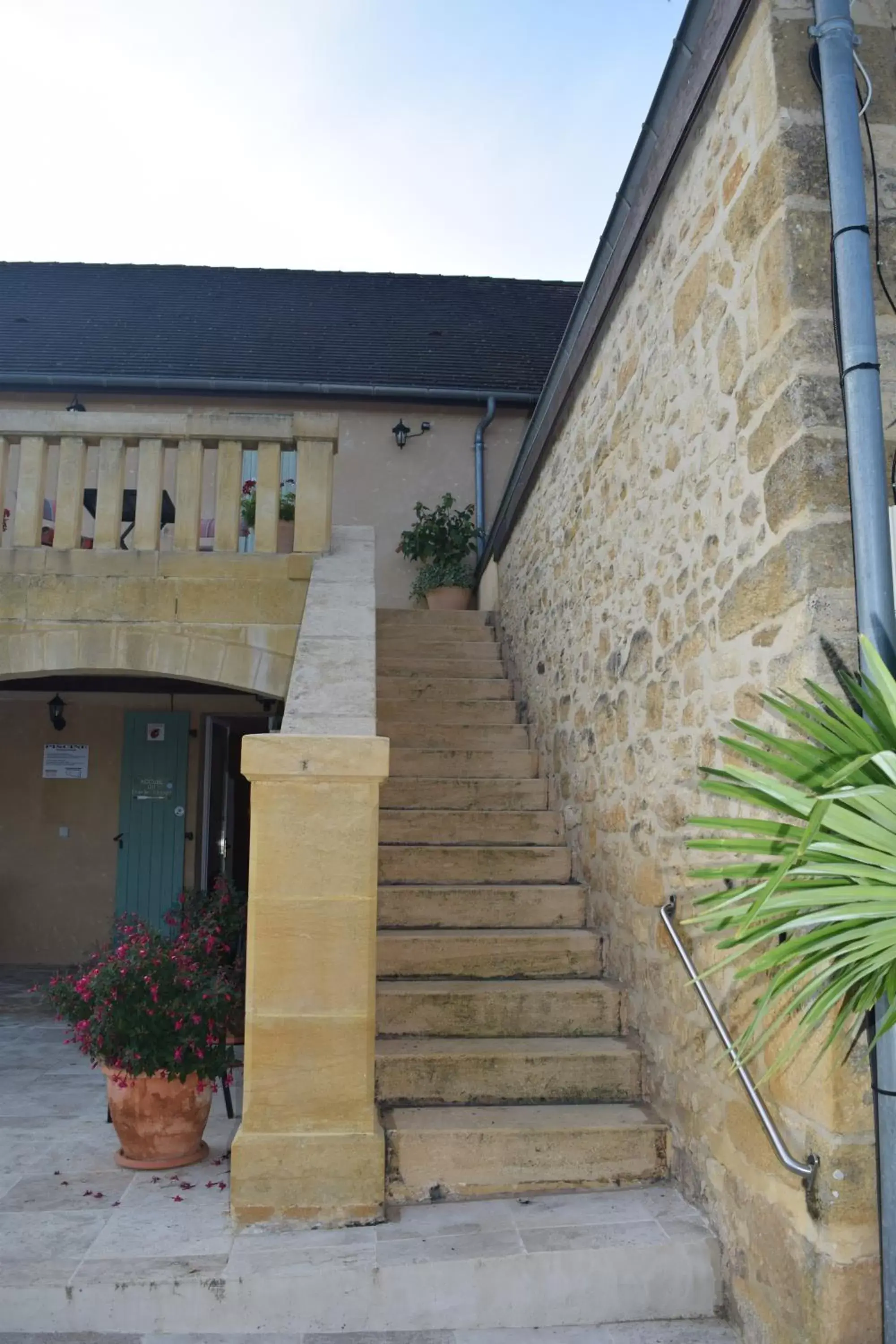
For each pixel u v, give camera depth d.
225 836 9.05
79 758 8.44
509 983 3.99
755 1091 2.41
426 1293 2.63
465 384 9.20
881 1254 2.03
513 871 4.70
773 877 1.46
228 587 4.98
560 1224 2.88
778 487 2.44
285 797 3.06
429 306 11.09
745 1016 2.62
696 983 2.74
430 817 4.98
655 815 3.48
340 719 3.33
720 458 2.87
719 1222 2.78
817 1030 2.18
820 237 2.41
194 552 5.01
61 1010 3.57
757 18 2.59
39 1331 2.55
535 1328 2.64
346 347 9.93
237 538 5.09
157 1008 3.40
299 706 3.46
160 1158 3.48
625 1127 3.24
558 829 5.02
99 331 10.03
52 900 8.30
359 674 3.77
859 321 2.27
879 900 1.59
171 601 4.96
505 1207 3.03
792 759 1.94
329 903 3.04
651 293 3.63
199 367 9.26
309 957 3.03
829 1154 2.11
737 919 1.79
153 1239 2.83
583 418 4.75
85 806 8.40
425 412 9.12
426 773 5.56
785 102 2.45
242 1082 4.44
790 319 2.38
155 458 5.09
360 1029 3.01
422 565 8.75
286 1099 2.98
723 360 2.86
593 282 4.23
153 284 11.26
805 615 2.28
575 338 4.61
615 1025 3.83
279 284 11.41
